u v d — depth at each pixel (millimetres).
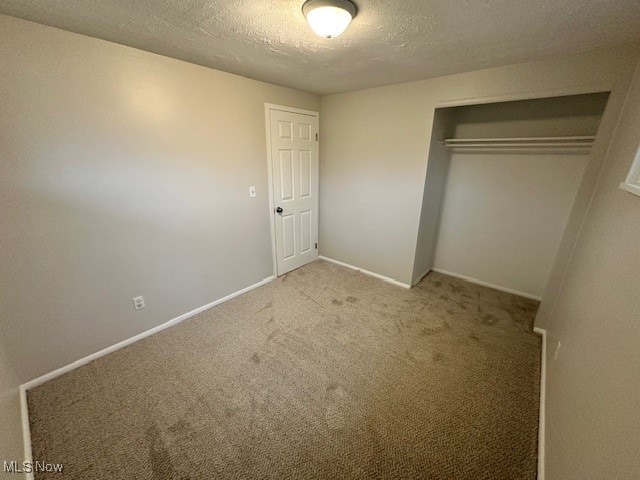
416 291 3002
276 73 2332
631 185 991
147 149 1980
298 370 1888
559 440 1119
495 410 1585
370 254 3379
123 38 1634
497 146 2650
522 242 2809
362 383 1777
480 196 2961
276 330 2322
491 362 1954
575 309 1405
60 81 1556
